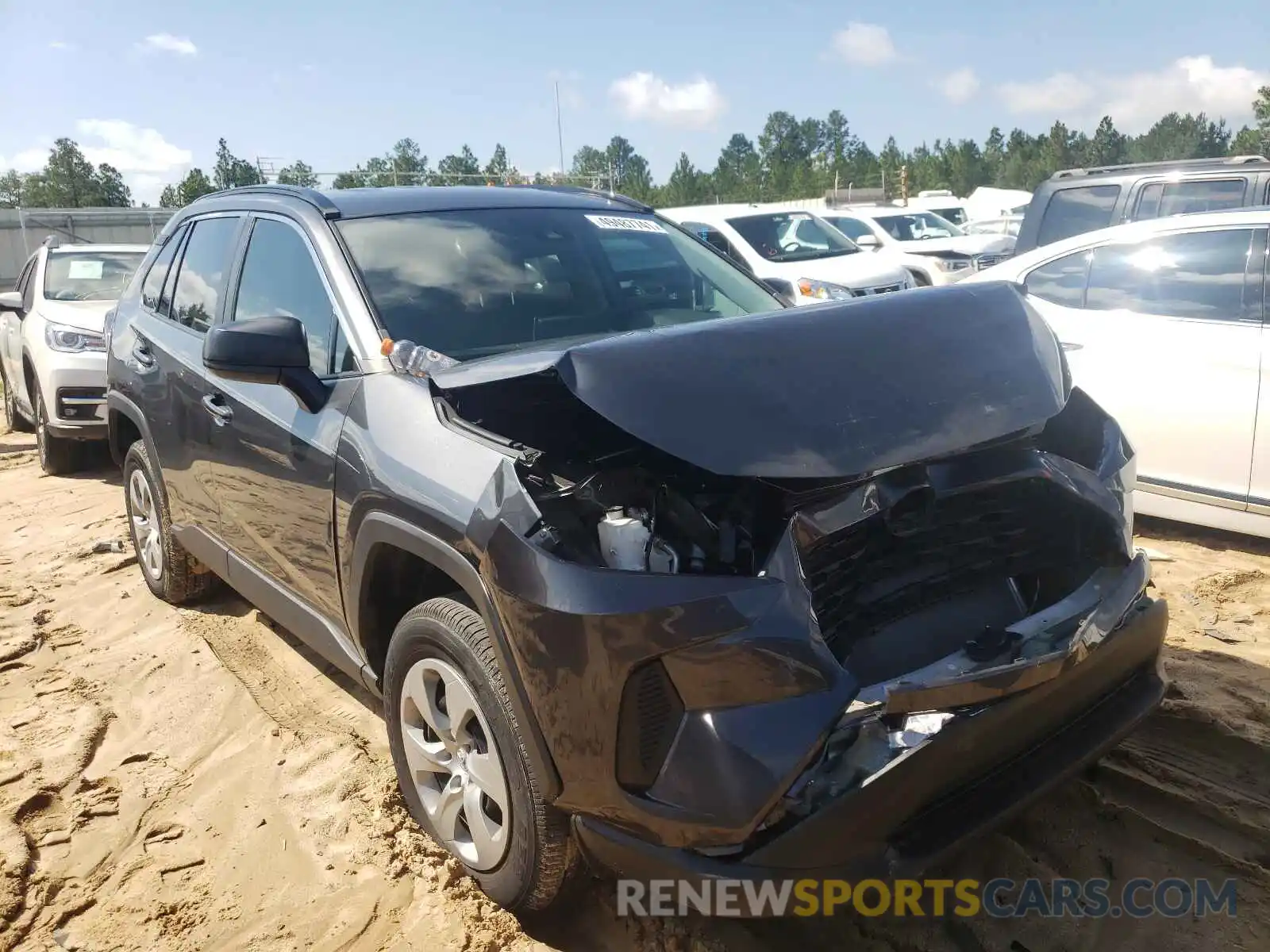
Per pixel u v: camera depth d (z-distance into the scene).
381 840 3.11
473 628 2.60
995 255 14.70
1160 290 5.35
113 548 6.21
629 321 3.64
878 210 18.02
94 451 9.02
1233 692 3.68
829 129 131.50
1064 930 2.61
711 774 2.13
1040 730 2.48
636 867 2.26
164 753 3.75
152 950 2.73
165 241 4.92
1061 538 2.74
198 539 4.36
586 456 2.72
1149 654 2.77
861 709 2.17
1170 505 5.24
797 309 2.80
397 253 3.49
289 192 3.91
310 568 3.35
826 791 2.15
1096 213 7.98
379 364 3.06
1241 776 3.18
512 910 2.70
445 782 2.96
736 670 2.14
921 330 2.73
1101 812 3.04
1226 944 2.54
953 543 2.58
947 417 2.49
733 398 2.37
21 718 4.02
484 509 2.44
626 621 2.15
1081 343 5.52
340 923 2.77
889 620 2.51
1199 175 7.47
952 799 2.36
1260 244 5.03
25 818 3.35
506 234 3.77
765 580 2.21
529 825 2.48
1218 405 5.00
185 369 4.17
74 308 8.40
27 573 5.83
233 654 4.52
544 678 2.28
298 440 3.24
